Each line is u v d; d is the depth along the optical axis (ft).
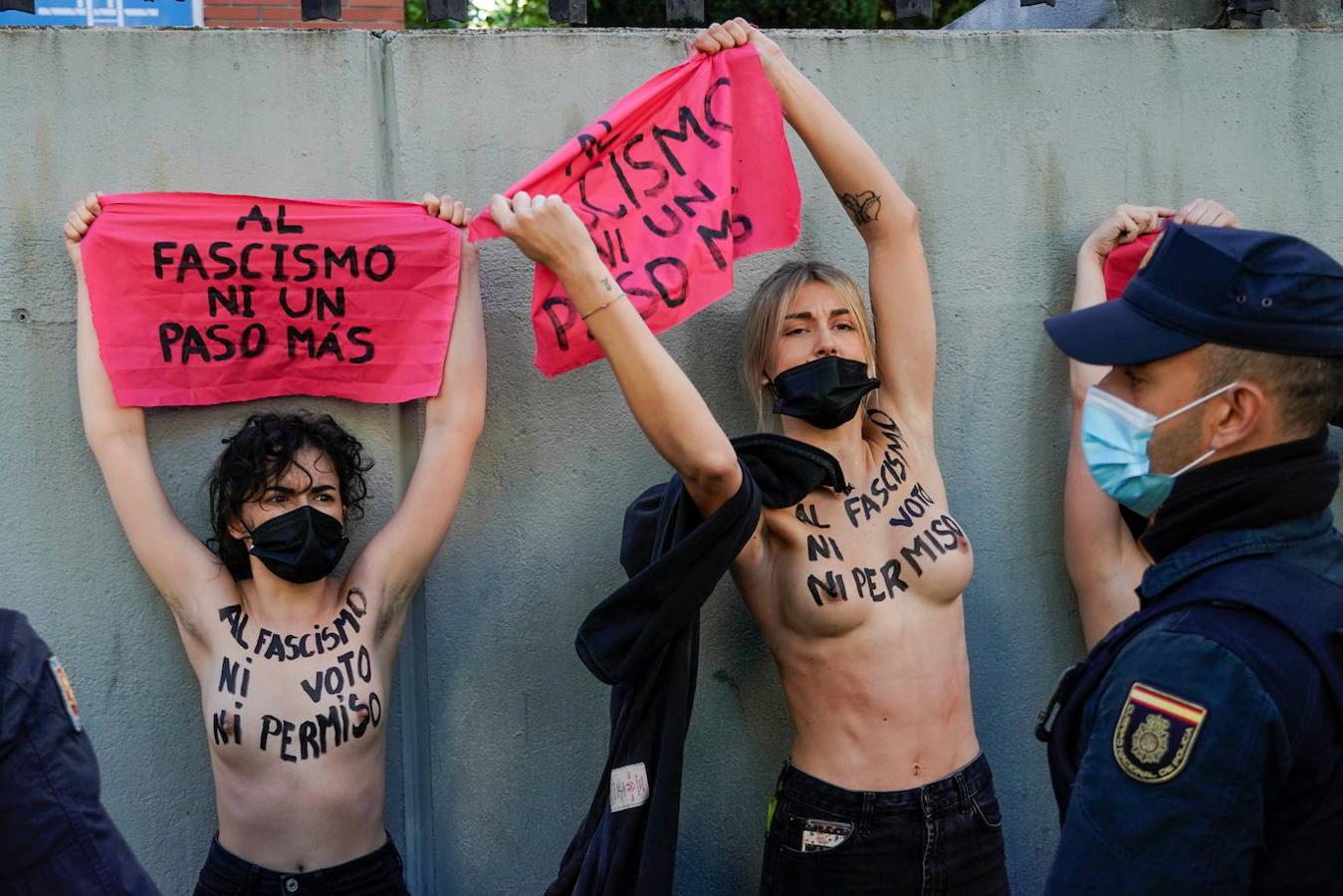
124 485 8.89
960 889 8.47
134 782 9.52
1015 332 10.67
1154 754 4.72
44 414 9.33
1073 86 10.71
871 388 8.93
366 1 16.03
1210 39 10.91
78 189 9.32
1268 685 4.65
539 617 9.97
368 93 9.64
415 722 9.86
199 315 9.02
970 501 10.61
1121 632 5.33
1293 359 5.08
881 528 8.91
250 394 9.19
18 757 5.07
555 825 10.05
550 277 8.64
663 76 9.09
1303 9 11.46
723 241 8.89
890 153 10.46
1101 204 10.79
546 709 10.00
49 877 5.06
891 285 9.39
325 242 9.09
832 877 8.42
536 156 9.93
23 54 9.23
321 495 8.59
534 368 9.92
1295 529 5.15
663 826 7.95
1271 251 5.11
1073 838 4.91
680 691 8.08
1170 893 4.62
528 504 9.93
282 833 8.43
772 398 9.78
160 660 9.51
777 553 8.82
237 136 9.50
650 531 8.91
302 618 8.70
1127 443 5.50
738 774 10.23
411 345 9.23
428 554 9.09
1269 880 4.79
